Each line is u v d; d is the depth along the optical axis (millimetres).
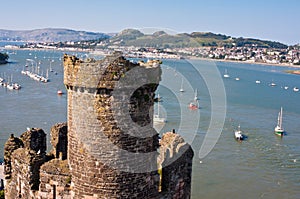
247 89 189500
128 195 14922
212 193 58531
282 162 73438
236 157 73875
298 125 105750
